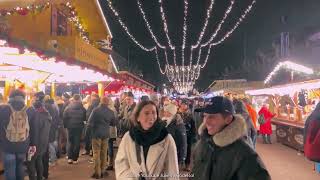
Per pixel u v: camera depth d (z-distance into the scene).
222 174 2.83
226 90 31.14
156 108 3.83
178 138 7.73
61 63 8.39
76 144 10.95
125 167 3.82
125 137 3.89
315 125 4.68
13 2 6.84
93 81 15.95
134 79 22.23
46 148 7.99
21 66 8.77
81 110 10.96
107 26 16.38
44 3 7.71
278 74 26.34
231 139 2.83
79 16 14.83
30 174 7.54
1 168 8.95
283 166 10.79
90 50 10.23
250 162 2.74
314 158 4.65
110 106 9.59
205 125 3.10
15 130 6.72
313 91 14.16
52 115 10.05
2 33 5.43
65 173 9.63
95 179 8.93
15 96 6.85
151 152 3.73
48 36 8.13
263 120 16.28
